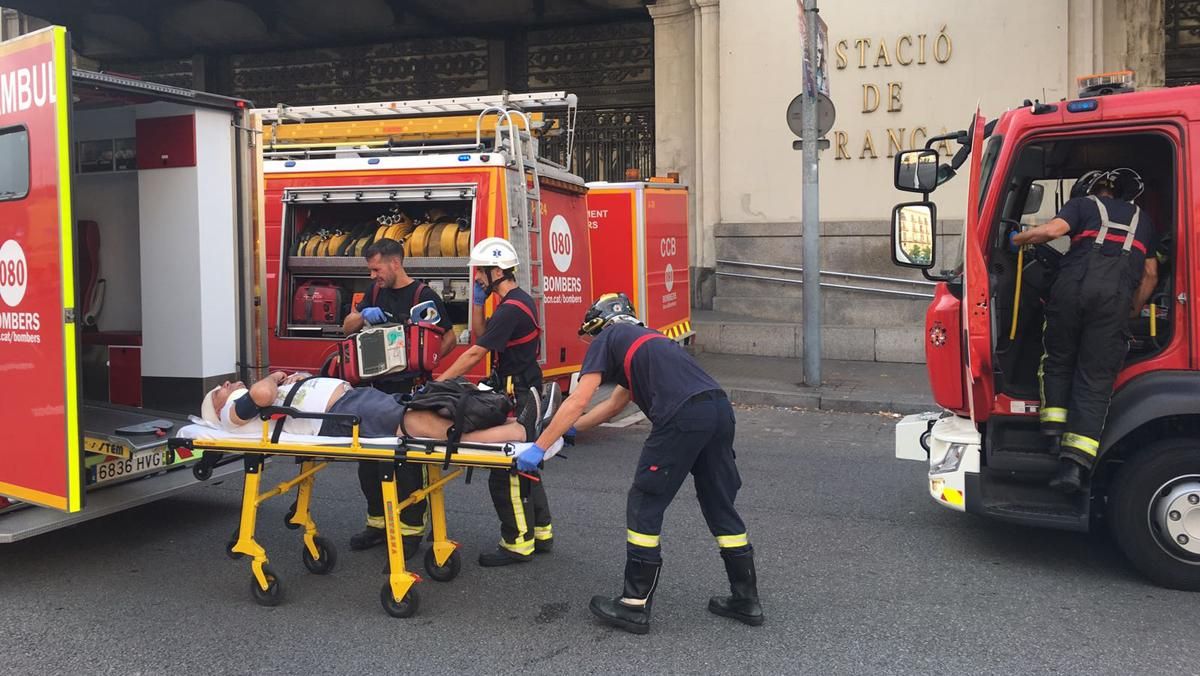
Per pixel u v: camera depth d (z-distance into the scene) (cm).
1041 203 605
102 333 668
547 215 876
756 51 1343
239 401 474
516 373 579
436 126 932
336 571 533
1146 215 507
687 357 441
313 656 424
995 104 1237
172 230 623
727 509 450
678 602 484
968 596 491
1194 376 494
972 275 515
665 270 1150
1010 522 559
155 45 1798
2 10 1822
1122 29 1208
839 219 1315
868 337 1249
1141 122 506
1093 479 527
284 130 983
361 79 1727
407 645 435
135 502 542
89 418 607
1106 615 463
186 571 538
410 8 1550
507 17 1565
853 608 476
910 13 1259
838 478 738
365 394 476
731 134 1366
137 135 627
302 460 475
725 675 402
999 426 542
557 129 938
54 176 465
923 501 670
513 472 437
